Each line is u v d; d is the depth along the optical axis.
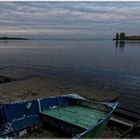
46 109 10.82
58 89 19.27
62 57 55.50
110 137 9.87
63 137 9.07
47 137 9.02
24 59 50.09
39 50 91.81
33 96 16.56
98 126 8.48
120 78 26.27
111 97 17.16
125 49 93.19
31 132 9.49
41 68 34.56
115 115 12.66
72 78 25.78
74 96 12.34
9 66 37.00
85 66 37.31
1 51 83.88
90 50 89.75
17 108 9.67
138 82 23.97
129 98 17.55
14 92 17.67
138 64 40.16
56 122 9.77
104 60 47.84
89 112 10.82
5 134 8.63
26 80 23.39
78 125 9.09
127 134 10.14
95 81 24.22
